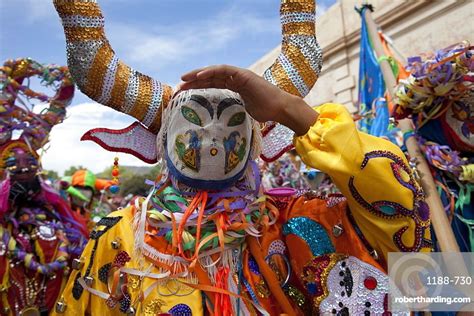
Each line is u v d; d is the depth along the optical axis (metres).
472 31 3.07
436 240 1.29
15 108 1.71
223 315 0.80
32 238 1.67
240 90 0.81
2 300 1.54
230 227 0.84
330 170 0.74
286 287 0.90
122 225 0.92
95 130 0.93
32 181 1.76
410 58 1.46
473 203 1.43
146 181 0.93
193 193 0.87
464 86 1.33
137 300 0.82
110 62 0.87
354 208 0.79
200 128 0.84
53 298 1.63
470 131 1.41
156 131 0.95
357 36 4.32
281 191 1.01
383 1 3.80
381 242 0.79
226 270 0.84
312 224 0.91
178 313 0.79
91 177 3.04
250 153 0.92
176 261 0.83
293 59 0.95
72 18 0.85
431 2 3.38
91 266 0.93
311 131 0.77
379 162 0.74
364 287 0.81
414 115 1.50
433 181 1.37
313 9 0.97
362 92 2.35
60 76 1.76
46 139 1.80
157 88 0.92
